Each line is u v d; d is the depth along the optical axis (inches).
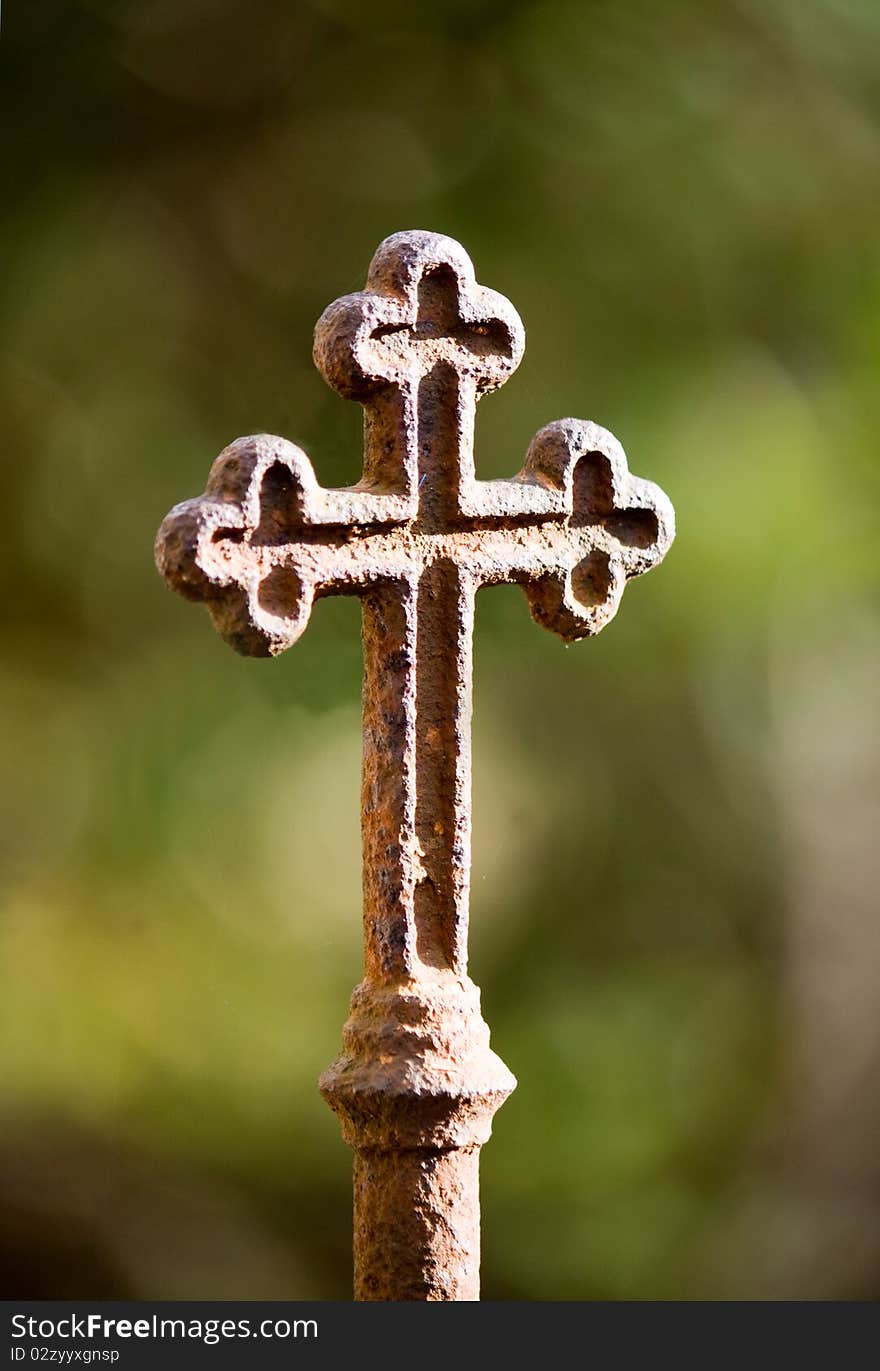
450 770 53.4
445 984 53.1
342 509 52.7
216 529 51.9
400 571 53.2
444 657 53.5
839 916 122.8
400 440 53.2
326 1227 112.9
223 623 52.4
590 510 54.7
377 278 53.4
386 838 53.2
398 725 53.2
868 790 122.3
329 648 112.6
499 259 110.8
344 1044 53.2
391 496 53.1
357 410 107.7
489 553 53.9
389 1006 52.9
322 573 52.7
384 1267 52.8
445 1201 52.9
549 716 116.7
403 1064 52.6
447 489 53.6
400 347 53.3
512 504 53.9
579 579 54.7
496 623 113.0
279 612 52.6
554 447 54.4
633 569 54.9
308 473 52.4
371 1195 52.9
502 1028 115.9
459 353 53.5
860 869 123.0
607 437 54.7
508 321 53.6
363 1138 52.9
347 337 52.9
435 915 53.3
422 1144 52.6
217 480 52.2
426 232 53.6
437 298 53.5
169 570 52.0
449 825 53.4
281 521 52.5
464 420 53.6
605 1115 114.7
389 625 53.3
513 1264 110.9
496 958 117.0
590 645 113.7
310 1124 113.5
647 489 54.9
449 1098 52.5
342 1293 111.5
